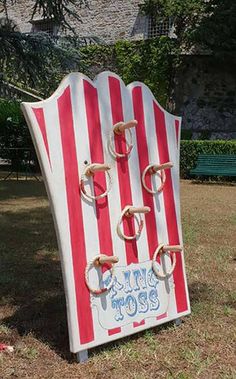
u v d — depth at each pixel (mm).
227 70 17297
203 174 14562
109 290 3168
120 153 3326
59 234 2967
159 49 18000
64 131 3027
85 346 3012
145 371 2977
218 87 17484
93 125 3184
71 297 2979
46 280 4828
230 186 13695
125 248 3299
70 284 2982
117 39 20109
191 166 15367
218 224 7855
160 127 3641
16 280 4805
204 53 17219
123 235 3283
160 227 3551
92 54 19188
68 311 2979
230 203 10289
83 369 2980
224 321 3807
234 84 17312
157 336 3477
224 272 5176
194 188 13039
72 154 3053
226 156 14523
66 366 3020
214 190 12641
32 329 3602
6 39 11594
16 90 12852
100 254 3139
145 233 3441
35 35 12109
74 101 3096
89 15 20844
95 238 3127
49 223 7906
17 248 6188
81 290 3027
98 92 3238
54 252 5980
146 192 3486
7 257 5715
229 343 3408
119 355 3160
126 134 3371
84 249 3064
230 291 4555
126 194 3344
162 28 19062
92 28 20797
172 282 3611
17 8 22250
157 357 3154
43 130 2932
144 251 3418
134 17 19875
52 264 5445
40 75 12125
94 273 3098
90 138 3158
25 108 2889
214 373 2971
